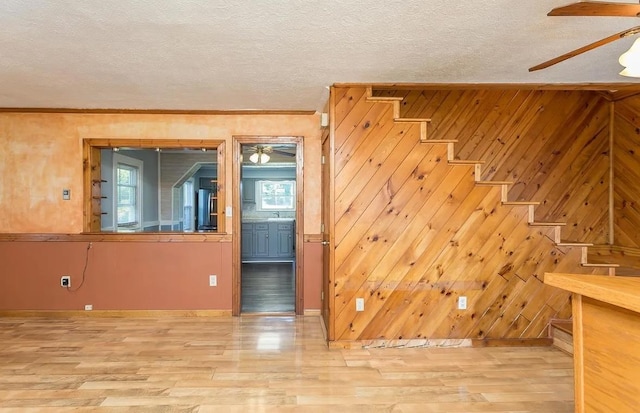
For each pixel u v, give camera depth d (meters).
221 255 4.48
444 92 4.25
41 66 2.97
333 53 2.74
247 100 3.98
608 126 4.45
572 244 3.52
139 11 2.11
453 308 3.52
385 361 3.17
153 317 4.40
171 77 3.23
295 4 2.04
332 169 3.46
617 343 1.42
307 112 4.42
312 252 4.51
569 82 3.49
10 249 4.38
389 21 2.25
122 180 6.19
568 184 4.41
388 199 3.48
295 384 2.75
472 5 2.07
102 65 2.95
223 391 2.64
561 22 2.30
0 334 3.79
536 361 3.19
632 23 2.32
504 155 4.32
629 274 3.61
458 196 3.50
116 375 2.88
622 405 1.40
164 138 4.44
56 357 3.21
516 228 3.52
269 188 10.07
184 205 9.07
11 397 2.54
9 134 4.36
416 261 3.50
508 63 2.97
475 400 2.54
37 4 2.03
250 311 4.62
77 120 4.39
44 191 4.39
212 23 2.26
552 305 3.54
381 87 3.49
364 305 3.49
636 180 4.19
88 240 4.40
